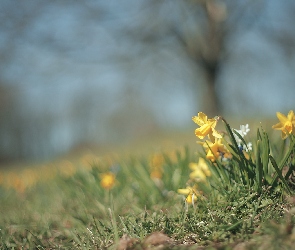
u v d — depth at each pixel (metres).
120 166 4.90
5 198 5.73
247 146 2.94
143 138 18.50
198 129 2.74
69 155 19.58
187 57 22.86
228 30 21.78
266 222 2.46
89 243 2.79
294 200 2.58
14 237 3.30
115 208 3.59
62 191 5.13
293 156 2.81
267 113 11.68
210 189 3.18
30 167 14.79
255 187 2.81
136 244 2.50
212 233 2.51
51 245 2.99
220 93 23.30
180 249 2.32
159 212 3.19
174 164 4.40
